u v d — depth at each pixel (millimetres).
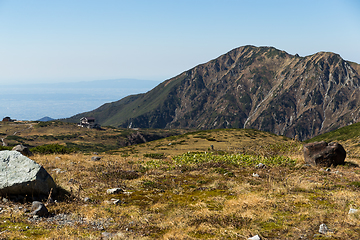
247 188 10977
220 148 58344
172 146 64562
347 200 8703
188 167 16688
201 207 8766
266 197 9477
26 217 7902
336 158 15758
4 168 9594
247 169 15844
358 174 13258
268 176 13172
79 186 10938
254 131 92250
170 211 8461
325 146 16078
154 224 7484
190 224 7348
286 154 20719
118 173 14672
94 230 7094
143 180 13266
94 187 11734
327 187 10570
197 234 6707
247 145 63594
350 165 16000
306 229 6660
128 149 64688
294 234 6410
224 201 9352
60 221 7770
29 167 9656
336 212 7676
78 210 8695
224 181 12602
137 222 7594
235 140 72750
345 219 7074
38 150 31016
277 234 6488
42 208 8203
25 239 6363
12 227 7082
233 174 14109
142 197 10250
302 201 8875
